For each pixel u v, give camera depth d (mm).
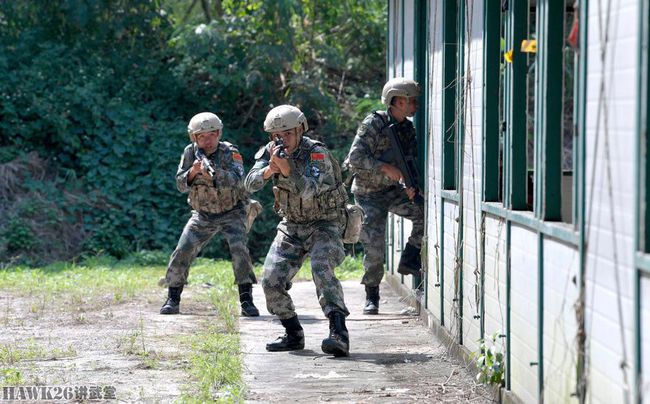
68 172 57438
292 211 21047
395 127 25594
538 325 14445
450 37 23047
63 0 62031
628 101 10797
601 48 11578
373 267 27031
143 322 26453
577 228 12641
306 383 18859
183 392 17938
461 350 20203
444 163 22969
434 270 24344
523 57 16500
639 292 10469
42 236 54031
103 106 59906
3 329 25484
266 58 60406
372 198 26734
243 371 19906
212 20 63375
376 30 64625
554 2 14180
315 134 62719
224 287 33719
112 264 51250
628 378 10836
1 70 59594
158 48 64875
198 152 26875
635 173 10477
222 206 27312
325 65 64188
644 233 10383
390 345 22734
